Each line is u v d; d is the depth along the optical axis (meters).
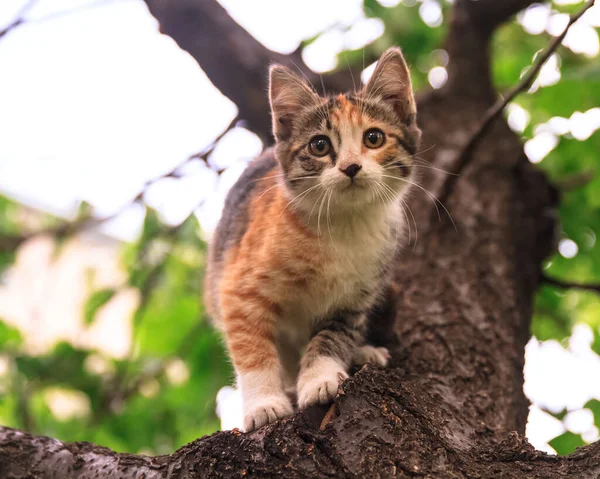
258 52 0.96
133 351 1.00
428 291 0.81
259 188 0.82
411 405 0.68
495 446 0.68
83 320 1.01
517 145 0.94
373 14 1.01
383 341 0.80
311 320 0.80
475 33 0.98
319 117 0.80
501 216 0.87
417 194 0.89
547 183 0.93
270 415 0.72
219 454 0.66
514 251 0.86
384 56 0.81
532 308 0.86
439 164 0.91
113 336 1.44
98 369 1.01
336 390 0.71
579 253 1.03
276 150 0.81
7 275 1.11
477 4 0.98
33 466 0.67
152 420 0.99
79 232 0.98
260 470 0.65
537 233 0.90
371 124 0.80
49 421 0.98
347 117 0.79
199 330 1.00
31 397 0.98
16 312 1.49
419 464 0.65
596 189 0.95
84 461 0.67
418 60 1.06
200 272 1.01
